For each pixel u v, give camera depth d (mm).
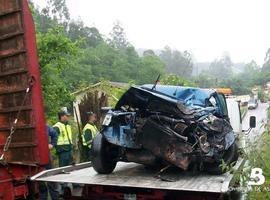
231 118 11375
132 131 7480
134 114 7555
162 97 7516
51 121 14570
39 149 7105
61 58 15047
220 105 9508
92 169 8914
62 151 10633
